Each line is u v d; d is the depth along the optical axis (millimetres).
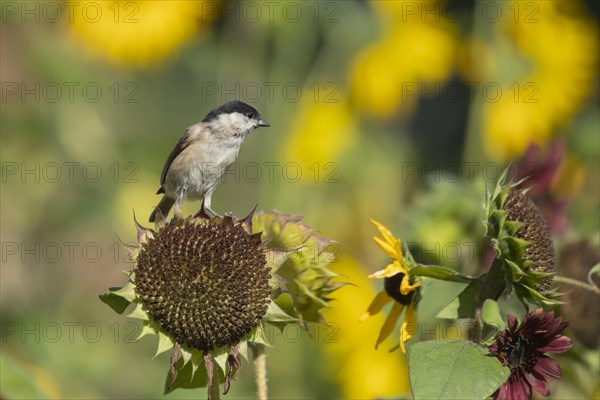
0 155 12773
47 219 12914
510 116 10617
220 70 11969
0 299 12500
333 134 11711
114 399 11781
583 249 6246
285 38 11758
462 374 4129
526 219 4910
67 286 12719
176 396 9625
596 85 11445
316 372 10375
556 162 6969
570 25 10906
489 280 4867
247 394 10383
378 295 5406
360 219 11844
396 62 11164
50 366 11688
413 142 12742
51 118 12875
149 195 13094
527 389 4520
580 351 5988
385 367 9984
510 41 10844
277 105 11953
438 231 7262
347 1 11438
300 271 5500
